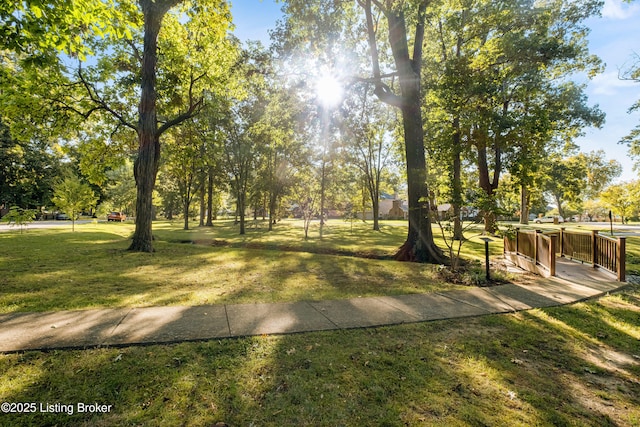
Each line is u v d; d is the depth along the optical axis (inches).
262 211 2137.1
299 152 978.1
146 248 461.1
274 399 100.2
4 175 1125.1
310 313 182.9
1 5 193.5
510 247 451.5
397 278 301.1
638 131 721.6
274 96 560.4
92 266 327.0
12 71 513.7
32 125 507.5
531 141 587.5
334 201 1256.2
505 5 562.6
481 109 594.9
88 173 623.5
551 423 93.9
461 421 92.8
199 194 1476.4
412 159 452.8
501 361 132.0
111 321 159.8
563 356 139.8
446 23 611.5
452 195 329.4
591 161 1664.6
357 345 141.6
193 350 129.5
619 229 1061.8
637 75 671.8
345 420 91.6
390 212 2637.8
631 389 115.0
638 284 280.2
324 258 434.9
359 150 1132.5
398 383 112.0
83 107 515.2
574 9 632.4
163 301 201.6
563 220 2256.4
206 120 634.8
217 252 477.1
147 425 85.9
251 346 135.7
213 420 89.1
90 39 486.3
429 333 158.7
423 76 617.6
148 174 464.4
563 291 251.6
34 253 404.2
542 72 664.4
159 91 571.8
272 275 305.3
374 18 570.6
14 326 149.4
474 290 252.5
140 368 113.9
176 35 541.6
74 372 109.1
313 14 451.5
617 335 165.2
